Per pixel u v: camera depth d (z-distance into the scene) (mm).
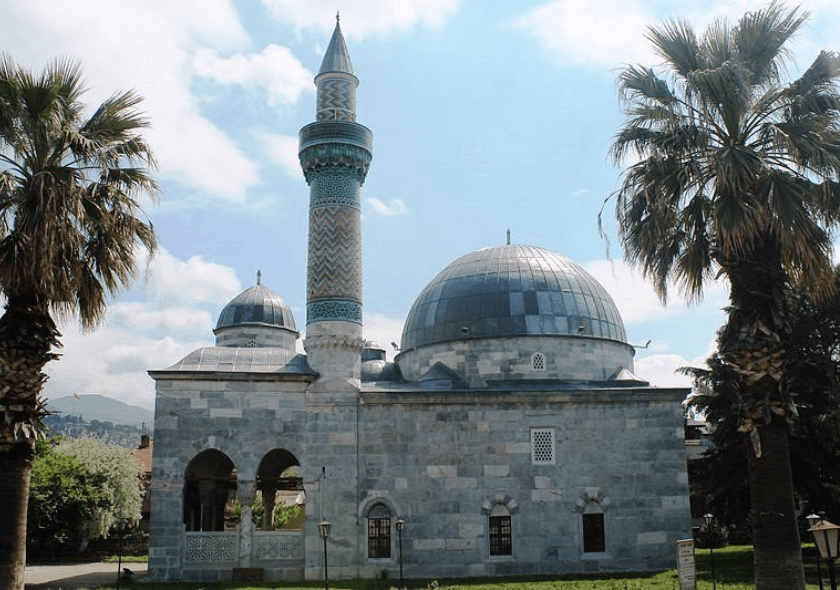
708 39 23047
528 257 43812
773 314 20844
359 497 35094
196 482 39875
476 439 36125
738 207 20562
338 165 37719
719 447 43594
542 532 35500
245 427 35312
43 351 21844
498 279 42438
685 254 23422
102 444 62094
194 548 34406
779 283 21141
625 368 42625
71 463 53906
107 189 23062
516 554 35219
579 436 36562
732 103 21562
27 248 21188
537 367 40250
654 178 22562
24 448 21125
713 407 43250
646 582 31391
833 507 40000
